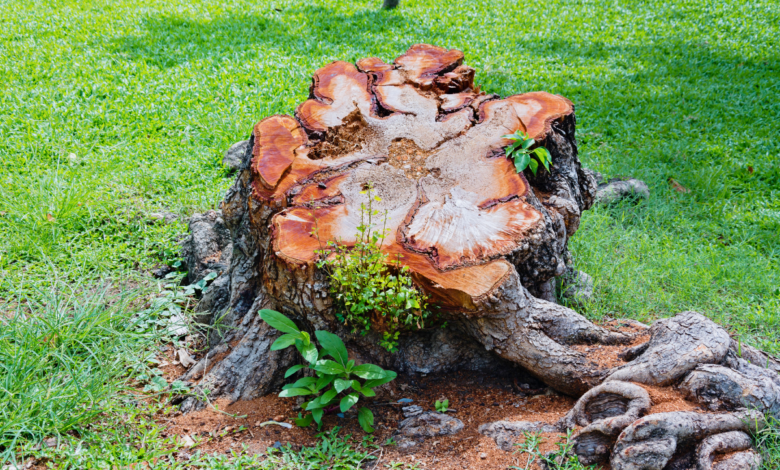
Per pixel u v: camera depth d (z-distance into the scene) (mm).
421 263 2688
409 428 2748
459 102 3895
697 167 6445
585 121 7578
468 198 3070
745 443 2320
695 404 2445
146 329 3586
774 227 5340
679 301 4180
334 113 3689
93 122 6766
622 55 10023
